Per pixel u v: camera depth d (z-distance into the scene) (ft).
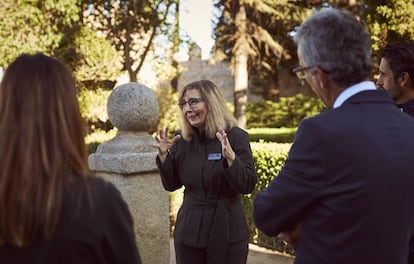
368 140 4.32
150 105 10.57
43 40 25.12
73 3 25.63
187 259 8.64
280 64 58.75
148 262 10.48
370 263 4.26
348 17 4.64
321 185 4.35
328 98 4.83
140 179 10.30
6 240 3.43
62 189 3.51
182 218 8.73
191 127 8.84
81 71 29.96
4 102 3.68
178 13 39.34
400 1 29.89
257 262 15.28
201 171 8.46
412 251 4.86
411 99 7.13
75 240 3.45
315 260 4.43
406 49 7.18
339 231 4.33
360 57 4.53
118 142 10.44
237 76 49.75
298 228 4.76
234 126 8.83
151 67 42.42
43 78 3.74
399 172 4.30
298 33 4.85
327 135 4.36
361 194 4.22
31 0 24.36
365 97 4.64
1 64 23.59
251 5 47.16
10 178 3.44
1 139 3.56
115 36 37.99
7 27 23.75
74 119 3.83
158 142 8.82
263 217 4.71
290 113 56.75
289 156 4.68
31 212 3.36
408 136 4.50
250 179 8.25
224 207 8.41
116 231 3.72
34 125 3.58
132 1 37.09
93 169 10.73
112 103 10.60
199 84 8.75
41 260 3.41
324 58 4.54
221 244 8.30
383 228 4.25
